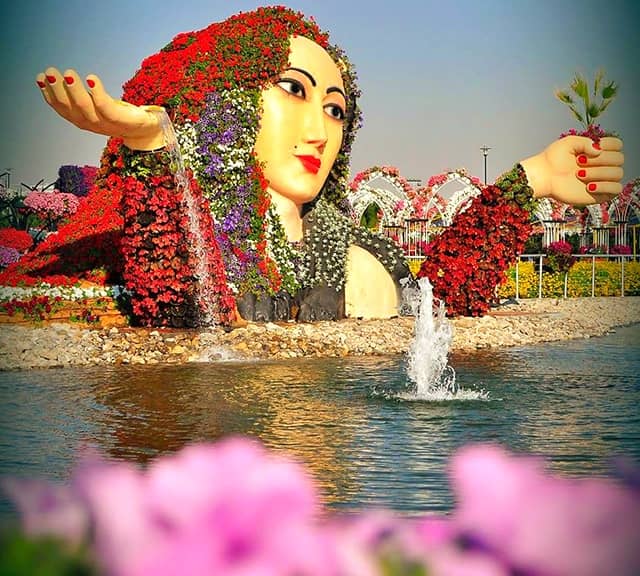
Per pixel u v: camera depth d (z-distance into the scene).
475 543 0.95
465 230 15.23
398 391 8.68
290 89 13.88
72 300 13.00
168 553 0.91
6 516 3.52
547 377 9.79
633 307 20.41
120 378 9.52
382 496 4.63
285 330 12.75
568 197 15.17
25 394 8.41
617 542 0.90
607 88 18.52
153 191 12.27
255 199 13.65
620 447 6.02
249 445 1.07
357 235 15.08
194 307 12.55
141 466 5.42
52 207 24.67
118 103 11.51
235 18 14.09
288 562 0.91
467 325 14.38
